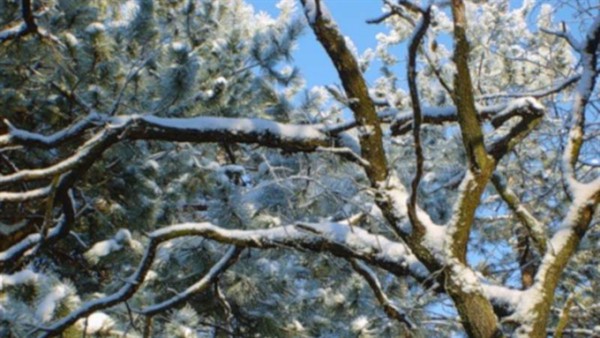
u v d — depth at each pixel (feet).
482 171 14.11
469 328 13.16
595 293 30.19
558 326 12.91
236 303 26.99
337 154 16.31
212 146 29.40
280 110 23.07
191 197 28.17
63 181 18.45
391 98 19.31
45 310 16.02
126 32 22.11
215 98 23.80
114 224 27.73
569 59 26.73
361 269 18.28
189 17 25.61
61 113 23.98
